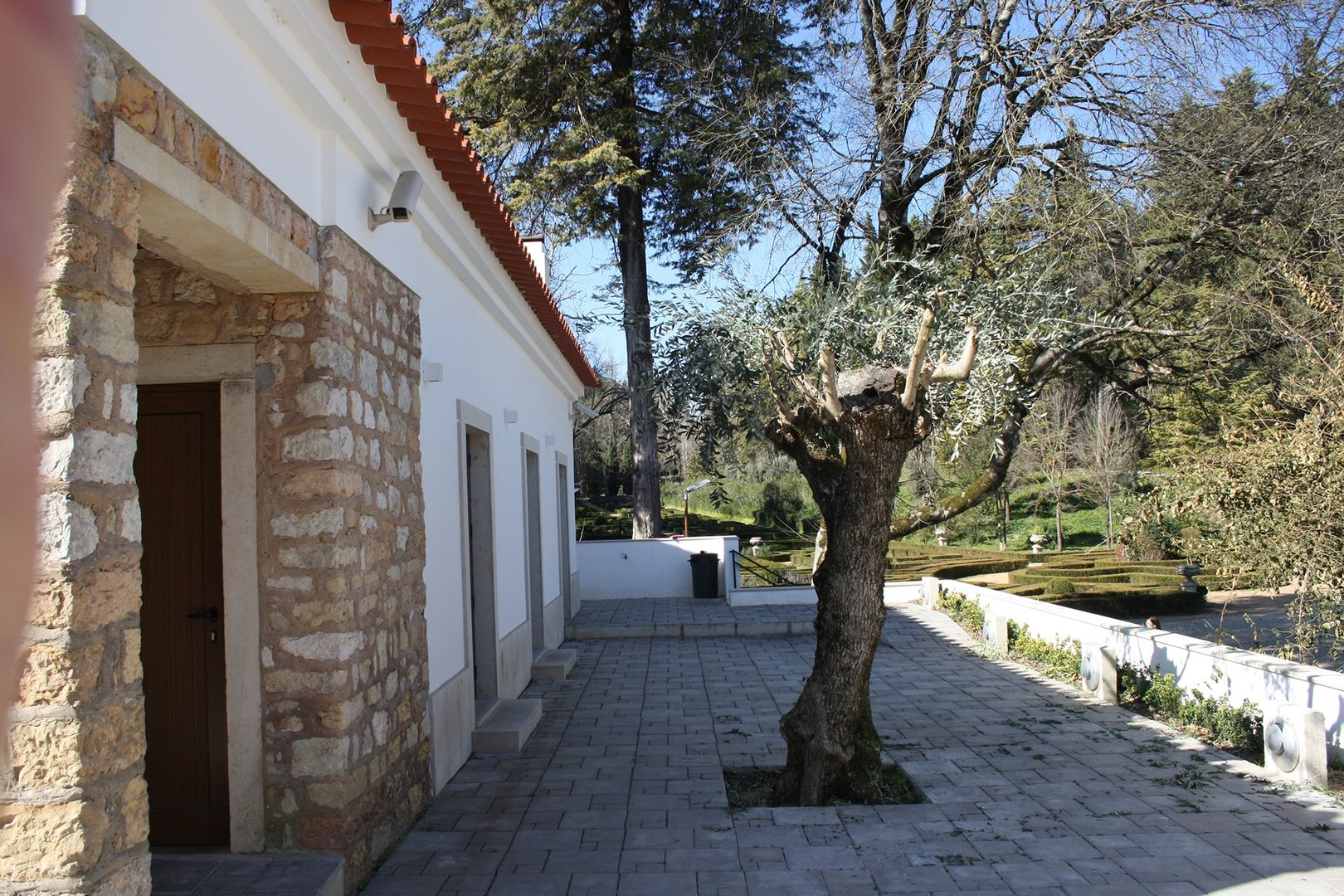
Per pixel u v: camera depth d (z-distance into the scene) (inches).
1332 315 299.9
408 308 231.3
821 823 214.8
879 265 285.0
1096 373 360.8
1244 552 272.2
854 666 230.5
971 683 378.9
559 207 700.7
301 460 178.5
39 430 20.9
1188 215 340.5
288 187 170.4
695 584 693.3
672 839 206.1
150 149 121.6
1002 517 1277.1
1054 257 326.6
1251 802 222.2
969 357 211.9
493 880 184.1
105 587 109.1
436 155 227.9
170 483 186.1
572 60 697.0
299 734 174.9
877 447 230.1
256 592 177.2
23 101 20.2
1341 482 255.3
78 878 103.1
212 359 181.0
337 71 173.8
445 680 251.0
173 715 182.9
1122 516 400.5
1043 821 213.5
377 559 198.5
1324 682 250.2
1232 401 360.2
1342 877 178.7
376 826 192.4
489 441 324.8
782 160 406.3
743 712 336.5
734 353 260.5
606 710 342.0
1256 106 349.4
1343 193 330.3
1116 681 335.0
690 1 676.1
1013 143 351.6
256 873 165.2
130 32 119.3
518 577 377.4
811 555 871.7
